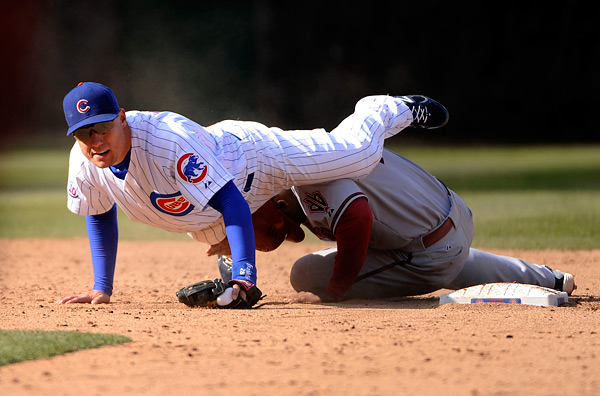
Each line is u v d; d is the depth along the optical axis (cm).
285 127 12488
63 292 2145
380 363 1127
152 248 3431
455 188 5916
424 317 1527
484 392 982
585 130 12269
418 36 12394
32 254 3216
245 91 12512
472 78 12375
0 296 2036
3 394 973
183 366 1109
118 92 12281
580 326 1419
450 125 12381
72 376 1056
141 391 988
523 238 3316
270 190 1717
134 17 12425
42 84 12275
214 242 1781
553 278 2019
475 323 1450
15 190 6525
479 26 12231
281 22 12562
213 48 12531
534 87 12300
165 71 12381
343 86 12538
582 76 12200
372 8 12406
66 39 12369
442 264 1889
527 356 1168
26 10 12162
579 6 11950
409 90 12475
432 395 971
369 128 1794
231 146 1636
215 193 1548
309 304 1791
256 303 1769
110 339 1262
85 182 1641
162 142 1511
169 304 1772
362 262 1756
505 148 11038
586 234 3409
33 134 12188
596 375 1061
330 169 1703
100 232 1777
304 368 1098
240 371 1083
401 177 1848
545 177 6706
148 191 1568
